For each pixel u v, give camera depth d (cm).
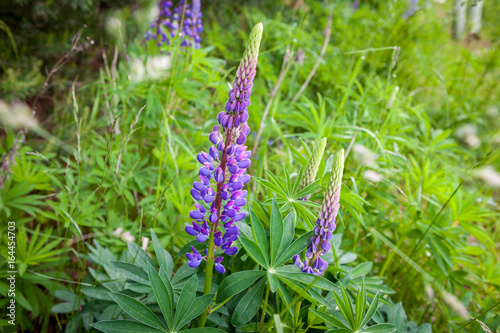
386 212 86
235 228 46
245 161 44
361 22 179
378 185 85
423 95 159
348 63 157
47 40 130
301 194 54
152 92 90
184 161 88
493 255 84
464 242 85
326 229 47
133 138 103
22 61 121
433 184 87
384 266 80
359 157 70
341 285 48
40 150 99
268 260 47
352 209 59
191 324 55
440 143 103
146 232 77
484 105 153
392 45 162
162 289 46
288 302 48
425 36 175
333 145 90
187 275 54
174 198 78
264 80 136
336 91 133
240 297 53
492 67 160
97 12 140
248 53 41
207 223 47
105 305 60
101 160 86
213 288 53
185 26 99
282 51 147
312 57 146
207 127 105
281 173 92
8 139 81
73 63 132
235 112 43
